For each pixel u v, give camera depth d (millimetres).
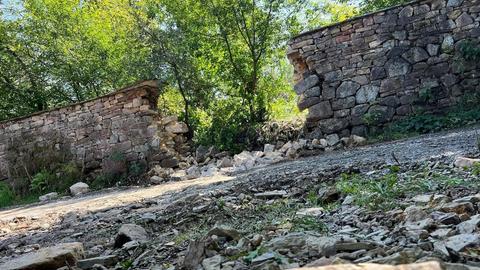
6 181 11703
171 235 2789
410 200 2520
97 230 3584
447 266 1086
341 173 4141
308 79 9469
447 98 8492
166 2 12336
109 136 10883
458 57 8445
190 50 12148
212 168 9453
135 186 9398
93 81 15281
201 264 1759
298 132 9891
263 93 12430
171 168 10312
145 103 10711
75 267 2129
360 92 9078
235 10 11727
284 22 12391
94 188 10398
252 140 10570
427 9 8734
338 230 2123
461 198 2260
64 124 11383
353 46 9180
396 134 8328
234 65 12133
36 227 4543
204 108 12219
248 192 4145
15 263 2150
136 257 2314
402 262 1305
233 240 2086
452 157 3930
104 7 15000
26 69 15766
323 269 953
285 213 2895
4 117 15969
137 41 12562
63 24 15664
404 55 8828
